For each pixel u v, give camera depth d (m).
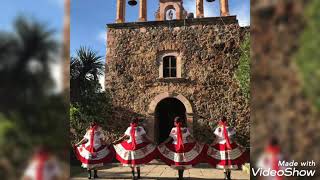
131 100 13.02
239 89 12.36
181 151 6.90
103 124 12.70
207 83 12.66
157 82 12.98
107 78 13.30
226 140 7.03
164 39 13.25
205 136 12.30
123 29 13.57
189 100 12.65
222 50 12.78
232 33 12.82
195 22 13.13
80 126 10.95
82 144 7.50
